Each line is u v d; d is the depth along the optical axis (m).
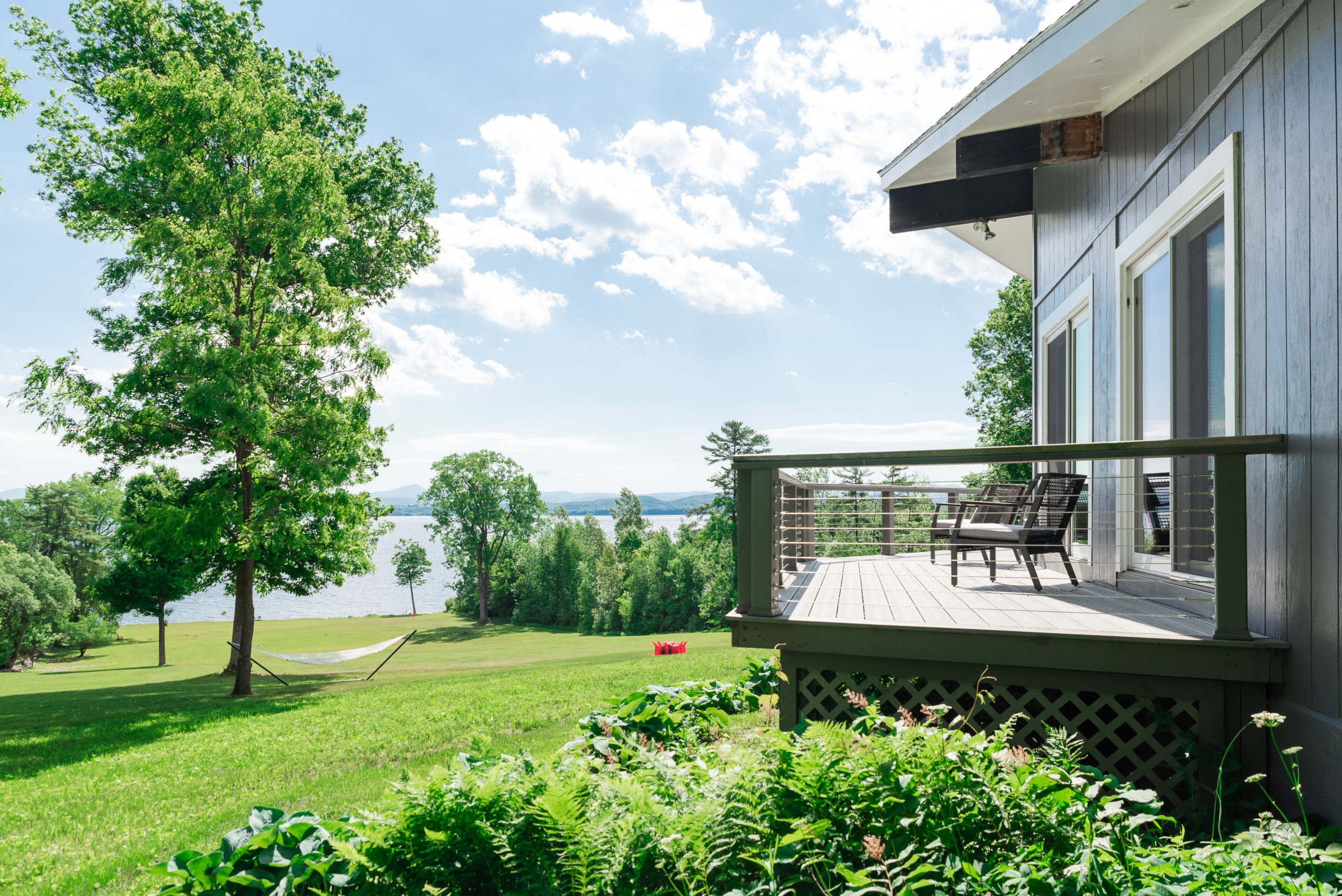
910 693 4.54
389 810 2.99
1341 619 3.22
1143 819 2.50
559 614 64.38
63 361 14.98
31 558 47.75
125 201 15.55
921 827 2.49
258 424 14.16
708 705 5.94
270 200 14.95
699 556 56.84
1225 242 4.47
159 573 29.11
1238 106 4.33
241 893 2.85
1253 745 3.83
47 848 5.45
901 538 12.37
